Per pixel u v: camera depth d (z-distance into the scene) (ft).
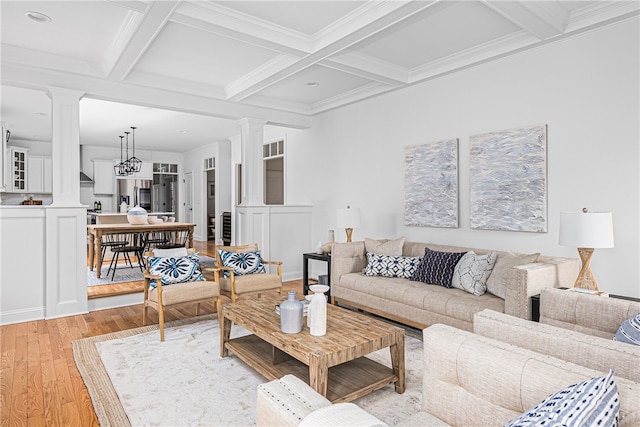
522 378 3.94
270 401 3.98
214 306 14.98
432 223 14.40
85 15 10.31
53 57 13.01
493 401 4.20
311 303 8.10
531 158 11.59
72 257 13.71
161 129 26.22
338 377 8.12
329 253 15.98
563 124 11.00
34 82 12.96
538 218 11.45
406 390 8.29
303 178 21.17
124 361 9.75
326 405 3.82
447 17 10.46
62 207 13.42
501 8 9.24
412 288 11.66
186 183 38.09
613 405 3.08
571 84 10.84
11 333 11.80
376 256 13.73
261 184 19.12
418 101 14.97
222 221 32.19
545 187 11.30
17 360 9.84
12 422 7.13
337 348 7.31
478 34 11.51
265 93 17.51
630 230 9.82
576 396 3.11
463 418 4.50
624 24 9.85
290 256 20.17
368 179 17.19
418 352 10.34
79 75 13.74
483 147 12.78
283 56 13.09
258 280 13.26
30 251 13.07
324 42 11.34
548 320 7.50
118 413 7.39
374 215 16.92
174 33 11.44
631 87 9.77
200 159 35.01
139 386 8.45
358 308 13.28
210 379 8.80
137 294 15.53
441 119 14.17
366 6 9.84
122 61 12.42
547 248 11.36
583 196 10.64
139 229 19.67
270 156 24.06
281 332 8.23
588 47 10.50
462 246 13.58
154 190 36.99
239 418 7.29
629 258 9.85
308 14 10.32
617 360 4.40
